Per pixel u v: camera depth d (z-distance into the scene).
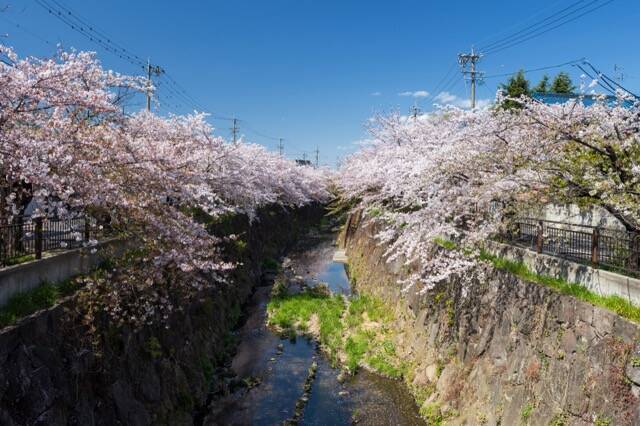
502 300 8.88
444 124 12.88
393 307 15.72
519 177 7.96
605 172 7.52
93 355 7.08
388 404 10.80
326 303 17.94
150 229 8.36
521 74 23.62
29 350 5.86
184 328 11.26
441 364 10.65
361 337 14.28
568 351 6.74
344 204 27.86
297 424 10.02
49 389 6.00
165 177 8.64
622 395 5.58
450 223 9.85
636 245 6.93
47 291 6.94
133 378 8.23
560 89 25.03
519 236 9.98
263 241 26.83
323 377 12.29
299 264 27.11
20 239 6.94
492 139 8.51
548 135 7.62
